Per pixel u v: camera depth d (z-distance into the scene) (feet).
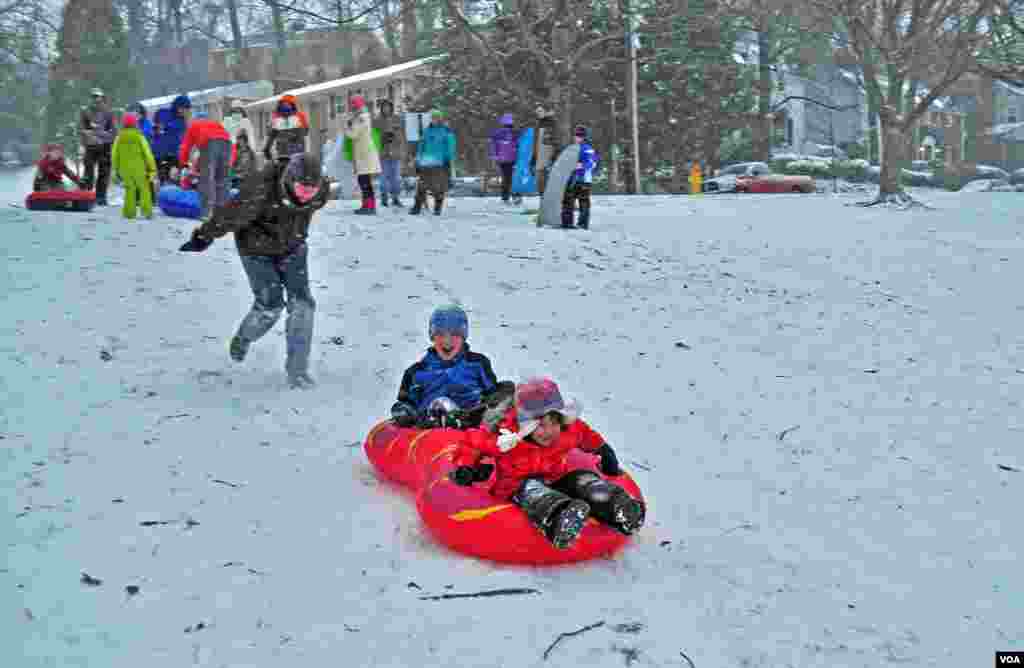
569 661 13.01
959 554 17.02
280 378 26.81
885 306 40.78
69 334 29.94
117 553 15.75
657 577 15.64
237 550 16.03
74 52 160.56
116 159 51.60
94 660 12.74
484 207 70.08
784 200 86.99
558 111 69.92
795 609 14.75
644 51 133.49
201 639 13.29
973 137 217.36
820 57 152.15
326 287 38.17
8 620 13.64
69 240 43.29
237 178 52.80
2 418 22.33
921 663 13.39
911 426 24.72
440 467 17.61
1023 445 23.32
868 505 19.26
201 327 31.73
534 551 15.64
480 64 116.57
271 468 19.97
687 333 34.40
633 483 17.24
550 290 39.83
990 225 67.56
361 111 59.47
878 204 82.58
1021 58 84.07
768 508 18.93
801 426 24.49
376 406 24.63
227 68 192.13
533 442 16.35
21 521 16.81
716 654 13.37
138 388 25.16
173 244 43.86
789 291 42.78
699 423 24.48
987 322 38.19
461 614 14.11
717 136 146.51
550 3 77.97
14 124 193.88
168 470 19.52
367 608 14.24
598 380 28.02
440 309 21.15
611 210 72.64
